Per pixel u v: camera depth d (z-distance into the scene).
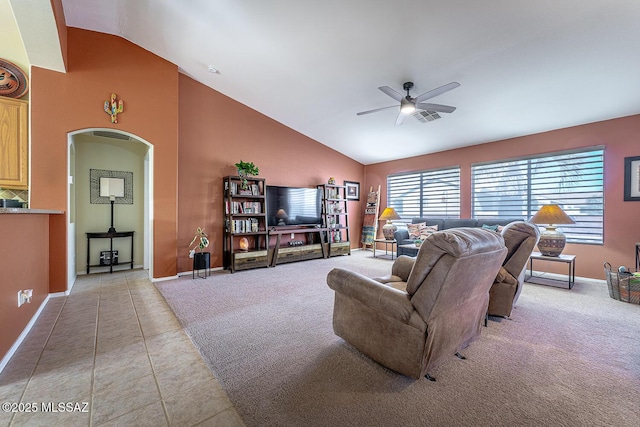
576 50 2.76
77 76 3.43
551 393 1.53
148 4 3.06
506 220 4.81
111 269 4.45
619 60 2.83
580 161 4.19
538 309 2.84
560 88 3.38
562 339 2.18
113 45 3.67
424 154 6.19
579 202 4.19
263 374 1.71
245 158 5.14
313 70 3.80
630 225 3.76
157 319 2.57
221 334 2.26
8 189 3.54
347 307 1.96
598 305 2.96
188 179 4.48
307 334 2.26
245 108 5.14
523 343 2.11
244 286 3.67
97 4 3.09
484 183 5.24
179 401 1.47
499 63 3.09
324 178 6.47
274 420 1.33
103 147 4.63
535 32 2.62
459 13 2.51
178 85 4.32
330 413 1.38
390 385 1.60
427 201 6.16
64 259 3.31
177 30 3.41
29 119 3.27
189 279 4.05
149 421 1.33
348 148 6.52
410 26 2.74
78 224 4.40
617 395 1.52
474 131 4.79
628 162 3.77
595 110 3.75
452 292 1.54
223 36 3.37
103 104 3.59
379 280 2.24
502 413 1.38
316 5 2.67
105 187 4.57
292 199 5.58
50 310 2.80
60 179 3.30
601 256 3.98
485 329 2.36
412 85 3.66
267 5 2.76
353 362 1.84
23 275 2.24
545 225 4.39
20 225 2.20
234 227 4.70
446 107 3.33
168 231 4.05
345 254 6.35
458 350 1.96
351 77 3.82
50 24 2.61
